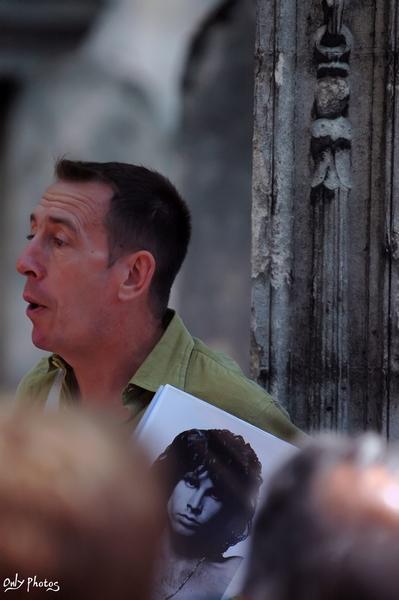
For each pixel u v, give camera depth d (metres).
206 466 5.35
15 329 21.64
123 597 2.82
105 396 6.03
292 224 6.52
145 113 20.73
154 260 5.91
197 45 20.41
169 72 20.53
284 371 6.54
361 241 6.42
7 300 21.61
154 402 5.40
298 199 6.52
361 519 2.85
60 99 21.22
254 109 6.56
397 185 6.27
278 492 3.07
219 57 20.20
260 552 3.02
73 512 2.79
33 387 6.42
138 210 5.87
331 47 6.40
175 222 6.00
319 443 3.20
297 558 2.87
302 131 6.50
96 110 21.02
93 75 21.00
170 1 20.47
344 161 6.41
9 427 2.95
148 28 20.64
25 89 21.41
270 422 5.89
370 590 2.74
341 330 6.43
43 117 21.38
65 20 20.88
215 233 20.28
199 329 20.34
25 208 21.56
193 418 5.40
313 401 6.49
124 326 5.91
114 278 5.86
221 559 5.23
